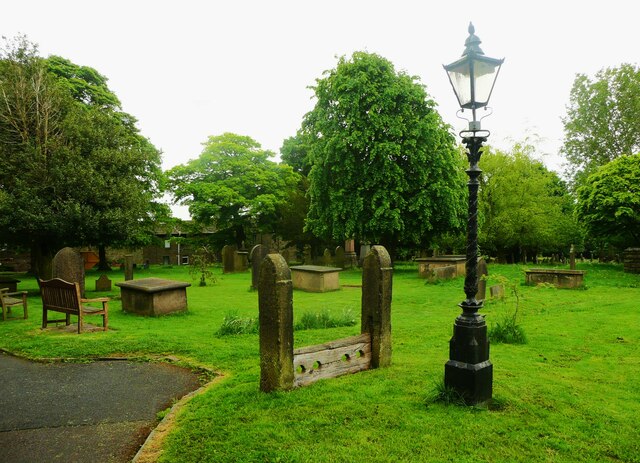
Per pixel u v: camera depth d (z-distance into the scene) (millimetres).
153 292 11055
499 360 6543
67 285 8812
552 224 32125
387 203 23562
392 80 24828
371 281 5957
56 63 27359
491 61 4684
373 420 4191
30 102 15891
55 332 8891
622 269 22844
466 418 4254
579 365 6406
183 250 47844
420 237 27906
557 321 9883
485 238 30859
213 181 36688
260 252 18203
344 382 5254
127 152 17328
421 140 24672
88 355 7109
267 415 4305
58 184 14773
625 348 7438
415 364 6129
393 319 10703
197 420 4250
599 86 31953
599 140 32281
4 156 14859
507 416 4352
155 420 4551
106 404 5020
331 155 25094
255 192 36719
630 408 4695
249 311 12258
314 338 8109
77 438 4129
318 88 26250
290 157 45469
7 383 5809
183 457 3564
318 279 17312
